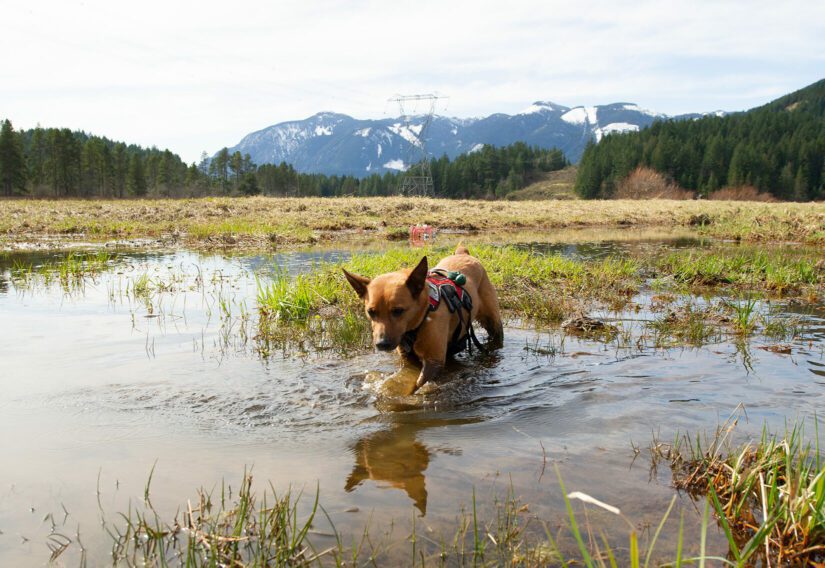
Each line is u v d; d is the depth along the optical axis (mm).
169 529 2812
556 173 196875
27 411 4445
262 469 3518
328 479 3381
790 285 10422
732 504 3012
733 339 6832
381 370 5633
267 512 2965
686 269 11641
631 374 5469
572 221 31359
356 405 4695
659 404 4633
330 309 8289
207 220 26734
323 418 4398
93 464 3557
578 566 2529
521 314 8414
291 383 5203
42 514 2953
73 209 32750
